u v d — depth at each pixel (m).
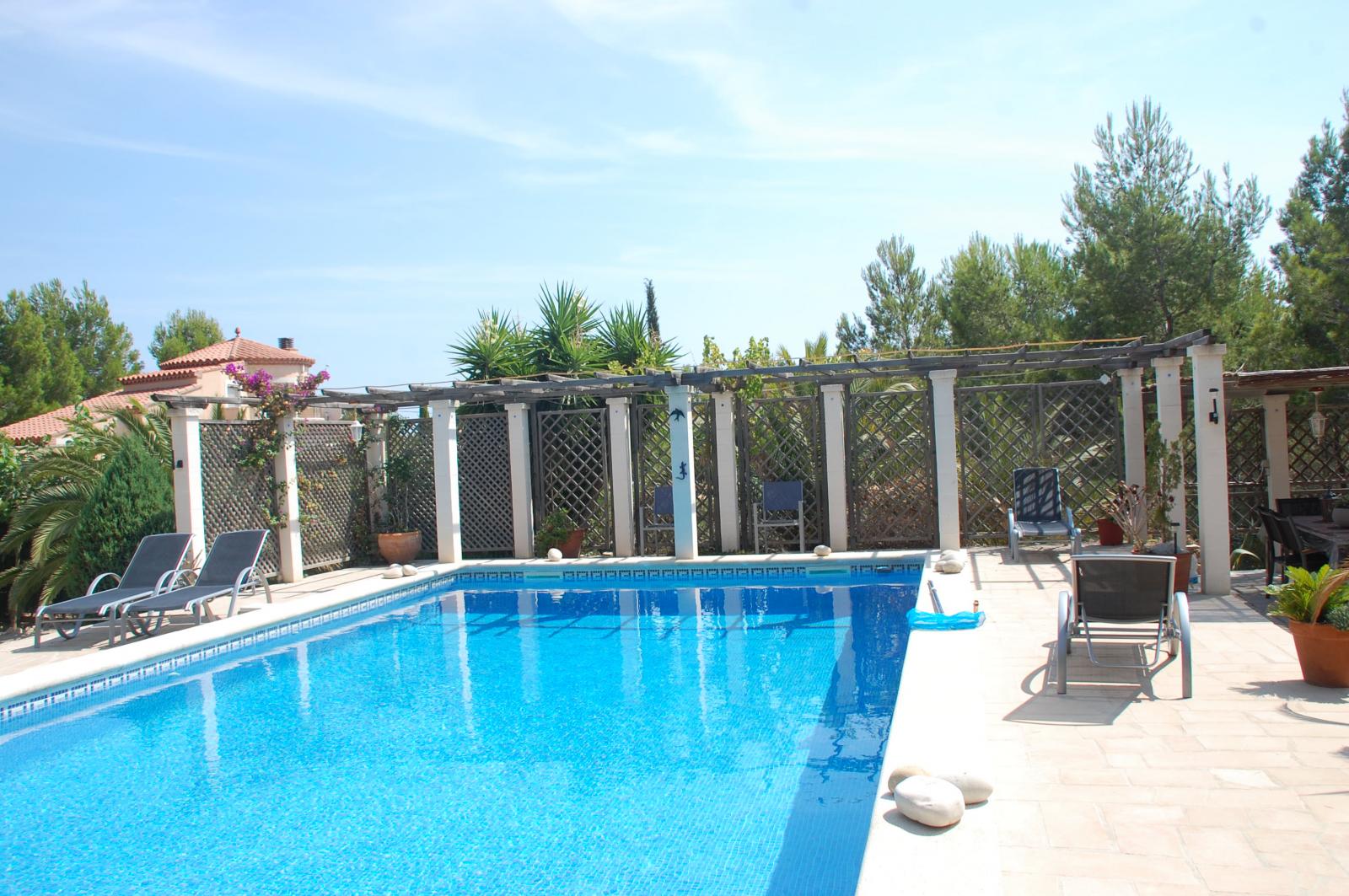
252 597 9.57
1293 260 12.42
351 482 12.21
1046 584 8.17
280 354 28.81
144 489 9.23
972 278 18.72
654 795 4.34
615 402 11.82
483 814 4.21
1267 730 4.07
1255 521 10.81
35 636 7.63
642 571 10.85
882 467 11.65
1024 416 11.34
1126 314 15.40
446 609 9.53
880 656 6.78
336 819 4.23
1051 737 4.11
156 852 3.97
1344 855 2.89
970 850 2.99
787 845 3.76
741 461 12.03
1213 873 2.81
